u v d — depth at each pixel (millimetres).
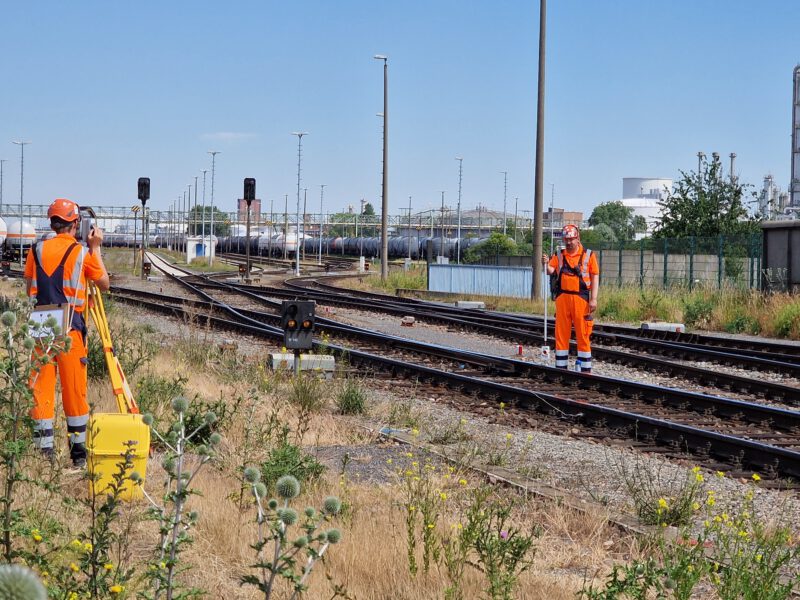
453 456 9914
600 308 31438
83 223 8305
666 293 33125
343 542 6336
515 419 12703
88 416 7848
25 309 7270
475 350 21344
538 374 16609
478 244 76688
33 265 7785
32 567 4875
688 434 10992
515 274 38188
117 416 7117
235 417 10555
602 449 10773
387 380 16078
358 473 9016
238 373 14883
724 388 16516
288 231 125875
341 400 12930
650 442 11359
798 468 9711
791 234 30422
